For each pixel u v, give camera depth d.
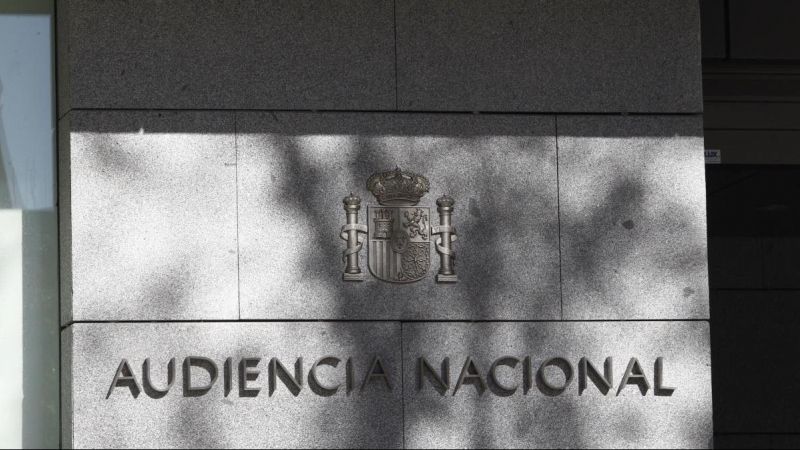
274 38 9.69
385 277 9.57
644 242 9.85
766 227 10.88
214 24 9.65
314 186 9.59
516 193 9.78
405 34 9.80
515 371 9.62
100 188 9.38
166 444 9.23
